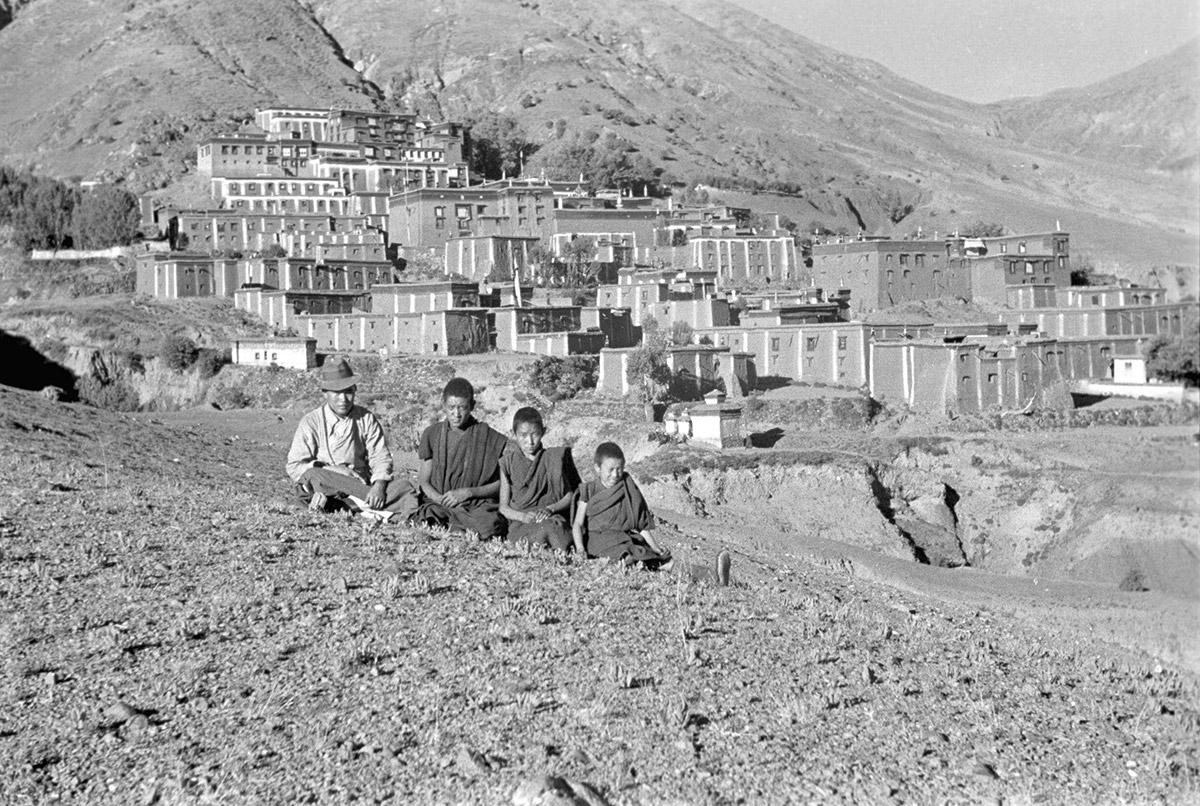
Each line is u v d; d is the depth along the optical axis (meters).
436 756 10.31
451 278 152.62
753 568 23.56
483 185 178.50
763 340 109.69
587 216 167.00
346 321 120.81
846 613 16.39
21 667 11.84
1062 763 10.93
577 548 17.61
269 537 17.02
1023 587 33.69
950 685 12.92
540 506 18.03
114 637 12.59
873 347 96.88
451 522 18.36
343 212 179.62
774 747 10.78
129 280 151.12
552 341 109.25
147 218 177.50
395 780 9.97
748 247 162.00
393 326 116.19
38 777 10.04
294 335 125.75
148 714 11.02
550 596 14.88
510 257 154.50
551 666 12.29
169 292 139.00
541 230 166.50
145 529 17.17
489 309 113.62
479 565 16.14
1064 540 41.25
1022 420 72.00
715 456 69.50
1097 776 10.69
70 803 9.73
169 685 11.54
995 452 64.88
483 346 112.50
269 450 37.69
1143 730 11.73
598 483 17.97
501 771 10.09
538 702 11.38
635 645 13.11
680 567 17.78
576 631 13.45
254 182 179.00
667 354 98.25
